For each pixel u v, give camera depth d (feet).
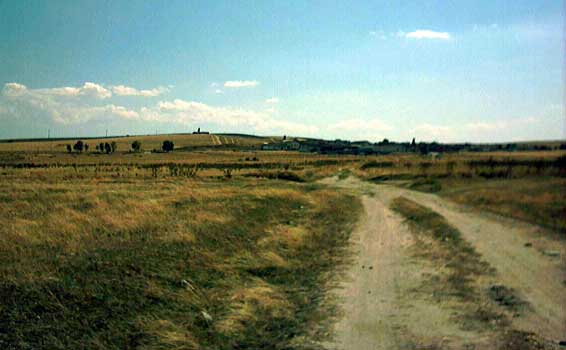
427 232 34.12
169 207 53.47
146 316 20.08
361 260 31.81
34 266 26.23
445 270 25.88
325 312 21.54
